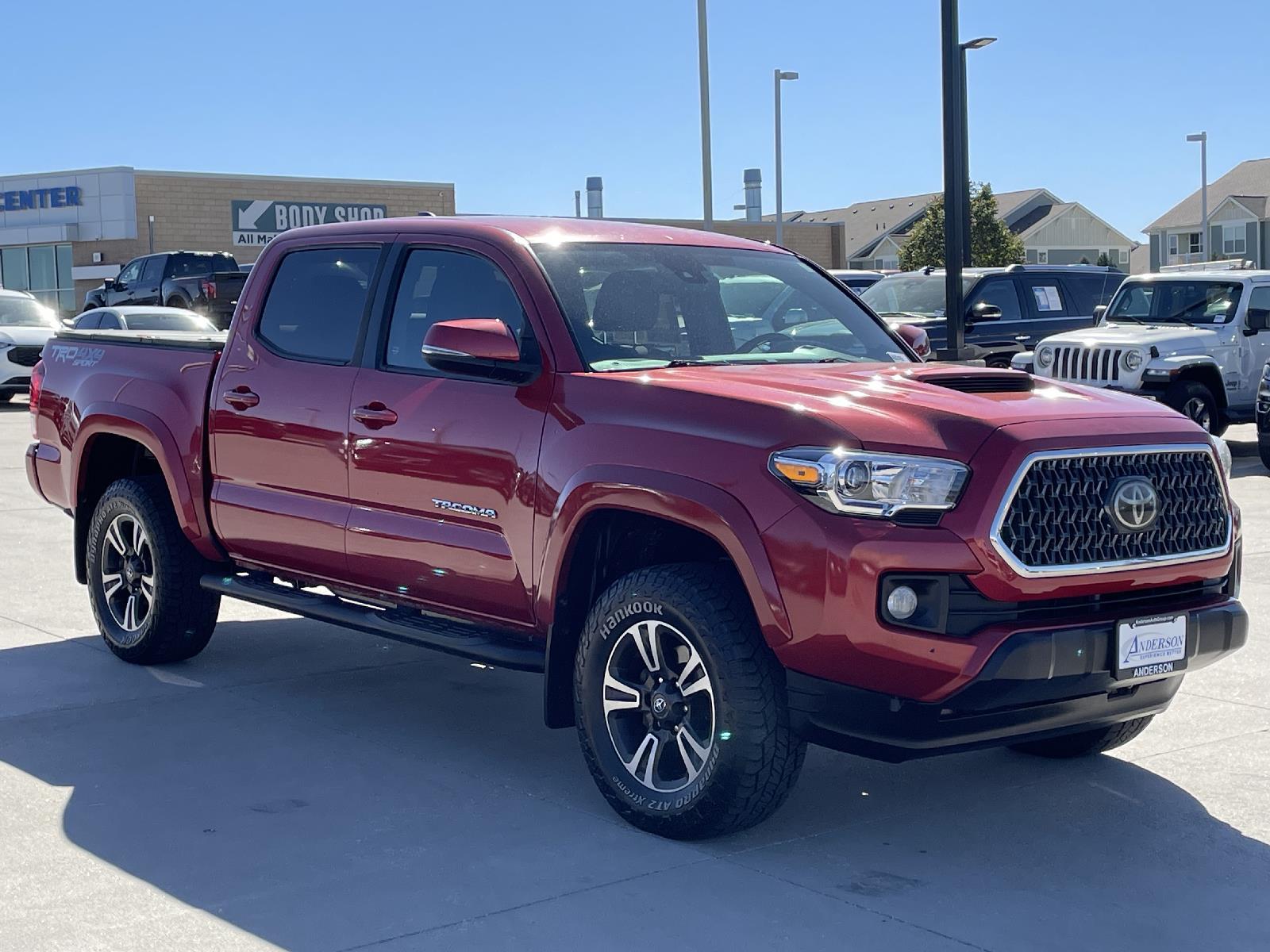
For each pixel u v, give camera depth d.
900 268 71.56
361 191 48.62
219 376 6.11
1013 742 4.25
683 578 4.33
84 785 4.93
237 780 5.00
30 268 46.72
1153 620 4.23
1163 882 4.12
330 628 7.54
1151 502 4.22
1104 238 93.00
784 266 5.88
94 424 6.66
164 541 6.39
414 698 6.14
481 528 4.96
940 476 3.99
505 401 4.90
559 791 4.91
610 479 4.45
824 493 4.03
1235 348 15.56
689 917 3.84
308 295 5.85
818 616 4.01
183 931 3.73
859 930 3.77
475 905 3.91
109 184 44.69
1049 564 4.05
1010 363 17.41
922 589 3.97
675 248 5.56
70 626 7.46
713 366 4.98
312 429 5.59
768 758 4.21
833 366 5.03
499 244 5.18
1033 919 3.85
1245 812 4.73
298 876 4.11
